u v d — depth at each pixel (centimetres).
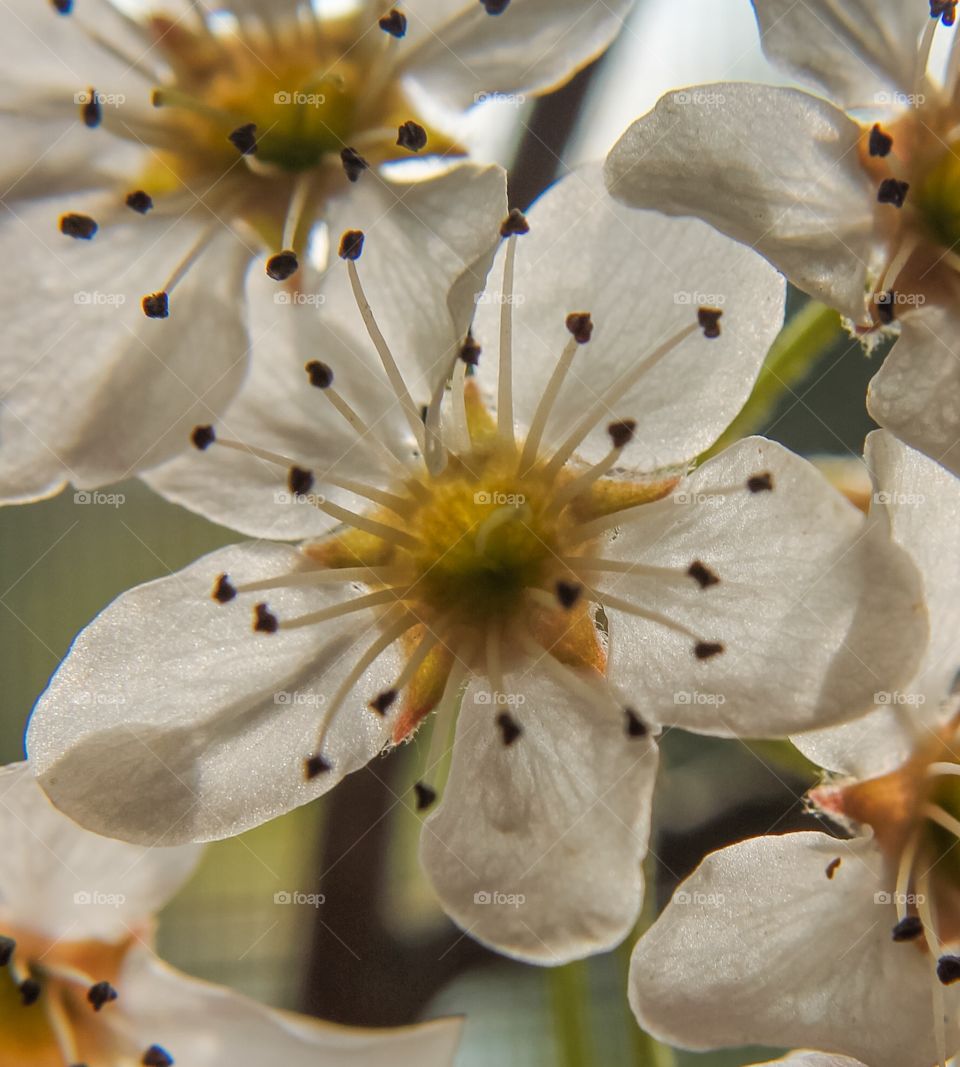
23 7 13
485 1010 15
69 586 15
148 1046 13
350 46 13
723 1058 14
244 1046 13
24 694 15
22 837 13
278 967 15
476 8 13
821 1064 13
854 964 13
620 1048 14
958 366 13
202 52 13
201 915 15
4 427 13
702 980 13
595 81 14
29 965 13
